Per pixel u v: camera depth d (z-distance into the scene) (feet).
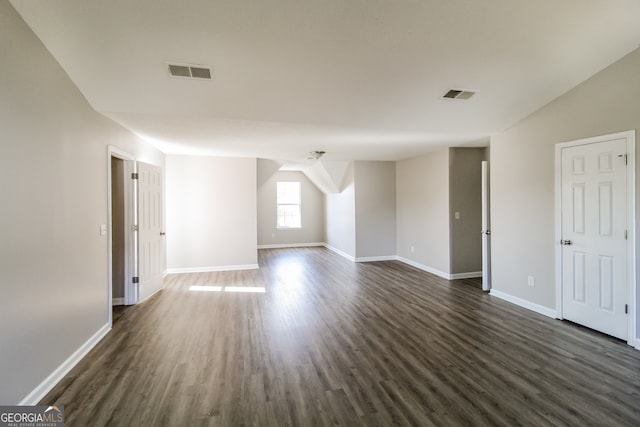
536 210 12.49
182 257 20.02
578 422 6.29
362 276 18.95
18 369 6.48
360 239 23.39
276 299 14.61
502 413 6.58
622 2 7.54
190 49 8.02
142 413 6.64
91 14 6.88
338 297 14.85
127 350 9.57
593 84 10.32
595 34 8.48
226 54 8.26
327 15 7.34
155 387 7.61
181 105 10.29
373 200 23.49
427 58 8.91
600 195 10.29
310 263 23.00
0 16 6.02
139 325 11.53
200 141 15.37
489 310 12.90
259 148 17.48
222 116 11.18
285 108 10.89
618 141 9.73
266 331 10.95
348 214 24.71
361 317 12.23
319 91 10.05
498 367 8.45
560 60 9.41
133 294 13.85
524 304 13.20
